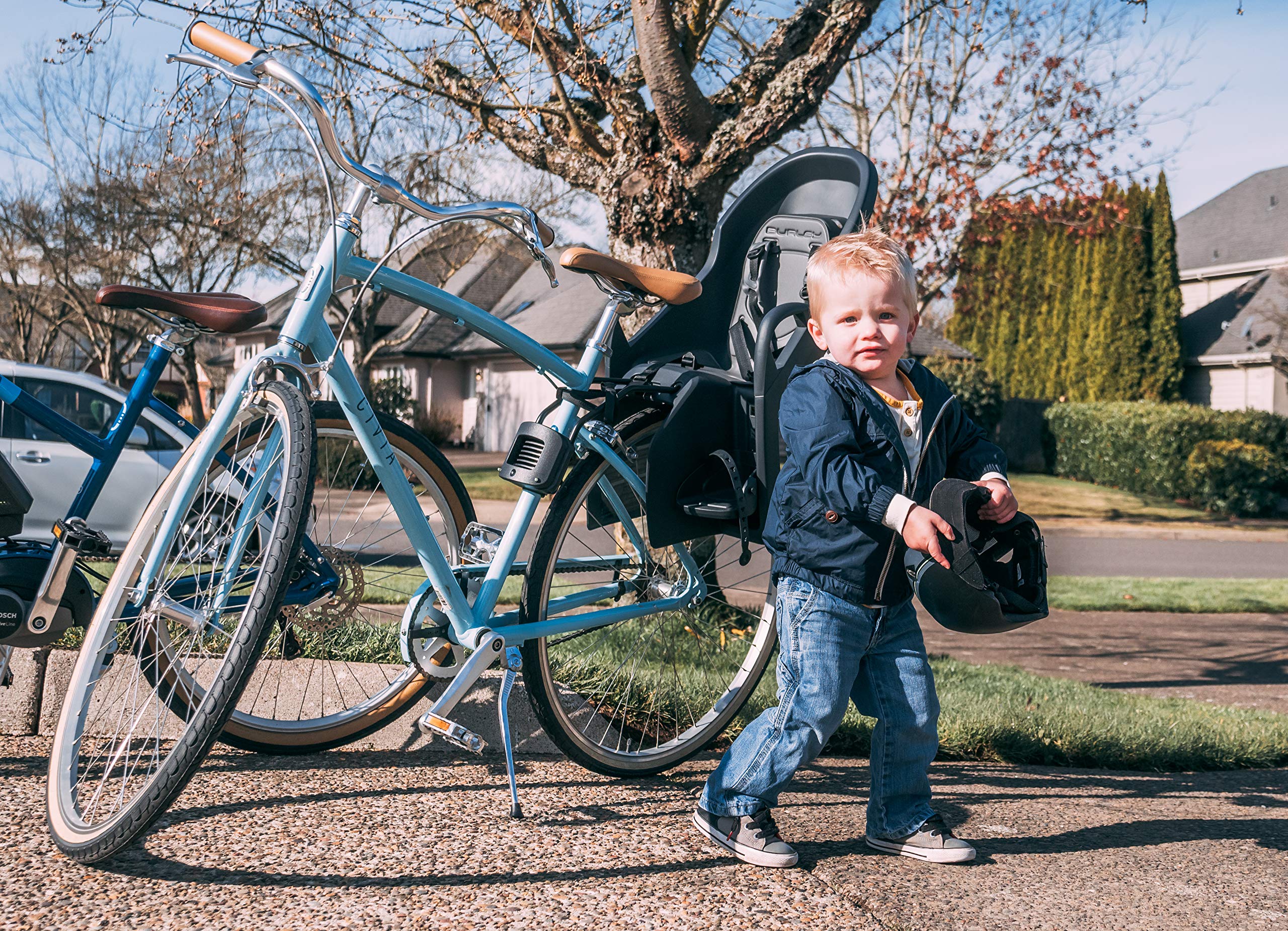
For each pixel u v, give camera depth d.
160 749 2.32
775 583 2.22
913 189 12.36
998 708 3.78
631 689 2.96
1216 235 35.56
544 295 29.58
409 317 33.44
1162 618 8.34
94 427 6.46
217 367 31.12
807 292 2.45
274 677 2.70
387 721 2.69
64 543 2.19
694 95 4.52
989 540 1.92
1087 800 2.72
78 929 1.61
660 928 1.73
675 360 2.80
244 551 2.14
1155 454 21.70
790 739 2.11
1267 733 3.75
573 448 2.52
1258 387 29.83
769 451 2.42
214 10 4.28
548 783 2.51
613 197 4.78
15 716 2.68
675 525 2.46
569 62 4.57
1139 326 29.25
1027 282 23.81
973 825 2.42
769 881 1.96
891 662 2.20
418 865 1.93
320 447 2.46
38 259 20.64
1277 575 12.13
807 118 4.54
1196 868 2.18
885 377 2.17
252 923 1.66
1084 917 1.88
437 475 2.61
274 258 14.83
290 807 2.21
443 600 2.32
